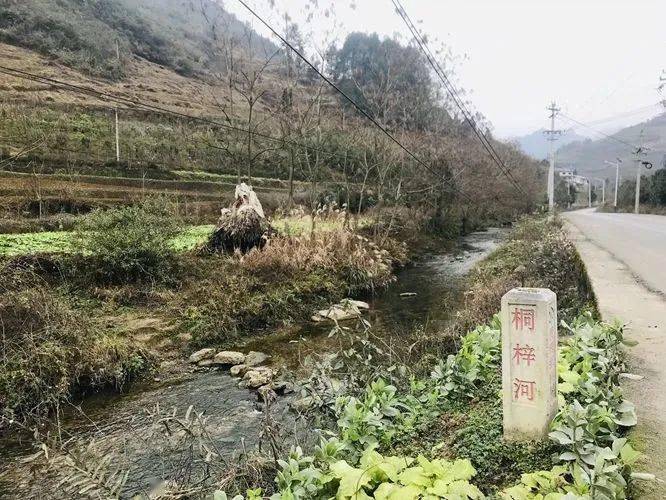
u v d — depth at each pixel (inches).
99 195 648.4
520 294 114.8
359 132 795.4
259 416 224.4
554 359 117.1
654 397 130.1
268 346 338.3
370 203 878.4
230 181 901.2
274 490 132.1
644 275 292.2
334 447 116.8
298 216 682.8
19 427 216.2
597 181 3255.4
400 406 159.0
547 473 97.5
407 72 991.6
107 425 219.6
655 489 92.0
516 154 1576.0
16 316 268.1
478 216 1238.3
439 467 105.0
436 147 896.3
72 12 1344.7
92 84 1090.1
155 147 921.5
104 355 272.4
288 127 685.3
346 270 509.7
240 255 465.7
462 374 155.7
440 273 618.2
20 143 731.4
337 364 210.4
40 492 165.9
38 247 402.3
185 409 236.8
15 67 996.6
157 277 403.5
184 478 156.3
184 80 1392.7
